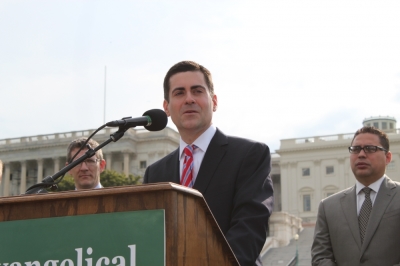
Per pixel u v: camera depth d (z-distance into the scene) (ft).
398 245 19.99
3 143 305.94
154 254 8.09
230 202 13.61
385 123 328.29
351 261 20.36
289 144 318.04
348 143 307.78
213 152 14.17
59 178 12.64
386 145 21.22
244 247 12.03
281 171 318.24
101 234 8.34
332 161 310.24
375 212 20.43
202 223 8.95
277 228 195.31
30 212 8.73
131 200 8.36
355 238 20.57
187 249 8.43
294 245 191.01
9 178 302.86
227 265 9.84
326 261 20.97
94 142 22.85
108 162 291.38
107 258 8.25
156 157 294.66
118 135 13.11
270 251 179.32
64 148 296.51
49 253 8.48
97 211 8.46
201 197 8.80
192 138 14.62
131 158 297.33
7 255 8.63
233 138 14.53
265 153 14.15
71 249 8.40
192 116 14.32
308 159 314.14
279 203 333.62
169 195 8.21
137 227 8.22
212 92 14.82
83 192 8.52
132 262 8.13
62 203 8.63
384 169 21.12
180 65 14.67
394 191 20.76
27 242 8.59
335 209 21.48
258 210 12.94
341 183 306.55
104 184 191.01
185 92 14.40
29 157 298.97
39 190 12.40
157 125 13.30
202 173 13.96
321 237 21.66
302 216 309.01
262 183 13.53
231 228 12.56
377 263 19.88
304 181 312.91
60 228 8.52
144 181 15.65
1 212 8.85
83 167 22.24
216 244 9.43
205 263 8.98
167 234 8.13
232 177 13.74
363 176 20.97
